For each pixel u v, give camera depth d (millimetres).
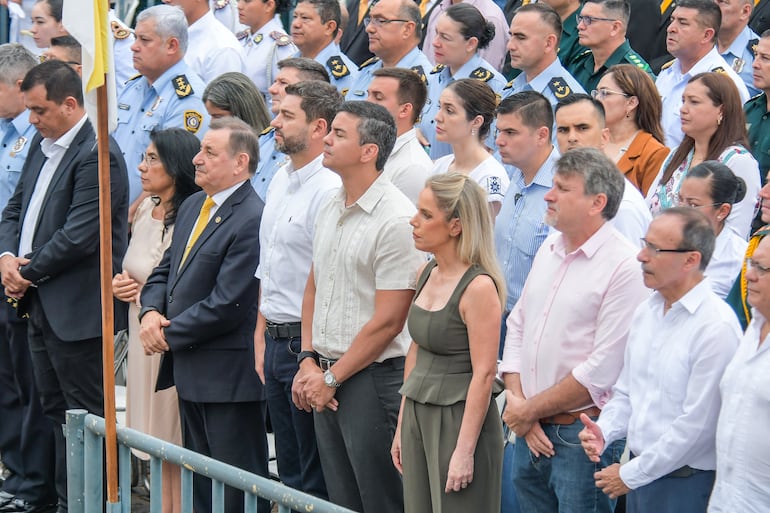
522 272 15219
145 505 18578
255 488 11344
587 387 12250
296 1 27469
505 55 22531
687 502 11438
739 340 11227
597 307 12383
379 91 16797
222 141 15898
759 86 17641
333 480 14469
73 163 17750
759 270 10562
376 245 13875
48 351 17844
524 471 13102
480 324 12383
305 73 18469
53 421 18375
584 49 20969
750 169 15078
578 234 12508
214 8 27516
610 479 11633
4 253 18578
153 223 17438
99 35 13578
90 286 17688
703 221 11367
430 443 12633
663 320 11594
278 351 15445
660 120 16750
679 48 18969
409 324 12891
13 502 19188
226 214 15961
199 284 15875
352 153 13922
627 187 14188
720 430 10898
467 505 12484
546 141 15141
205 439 16266
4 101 21188
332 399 14055
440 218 12523
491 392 12453
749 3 20156
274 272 15422
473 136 16438
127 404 17750
